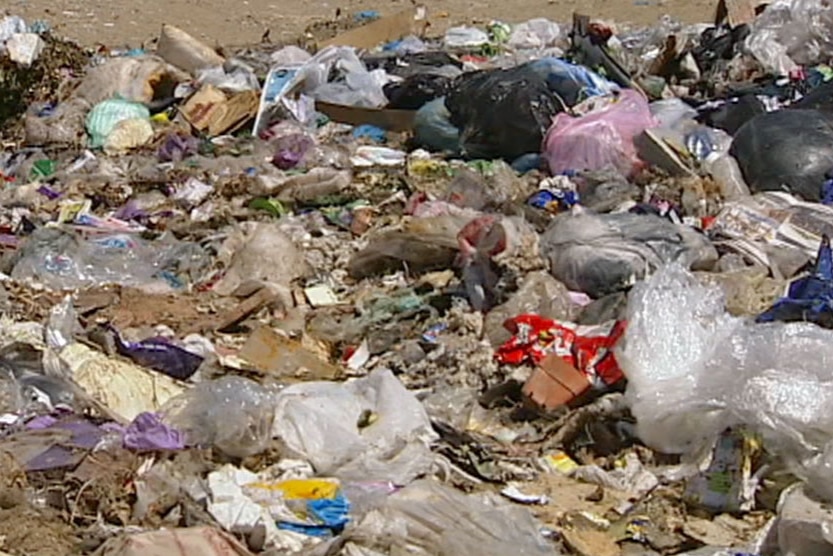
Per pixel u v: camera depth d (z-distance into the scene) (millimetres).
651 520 4492
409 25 8523
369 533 4324
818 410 4520
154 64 7508
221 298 5473
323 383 4840
